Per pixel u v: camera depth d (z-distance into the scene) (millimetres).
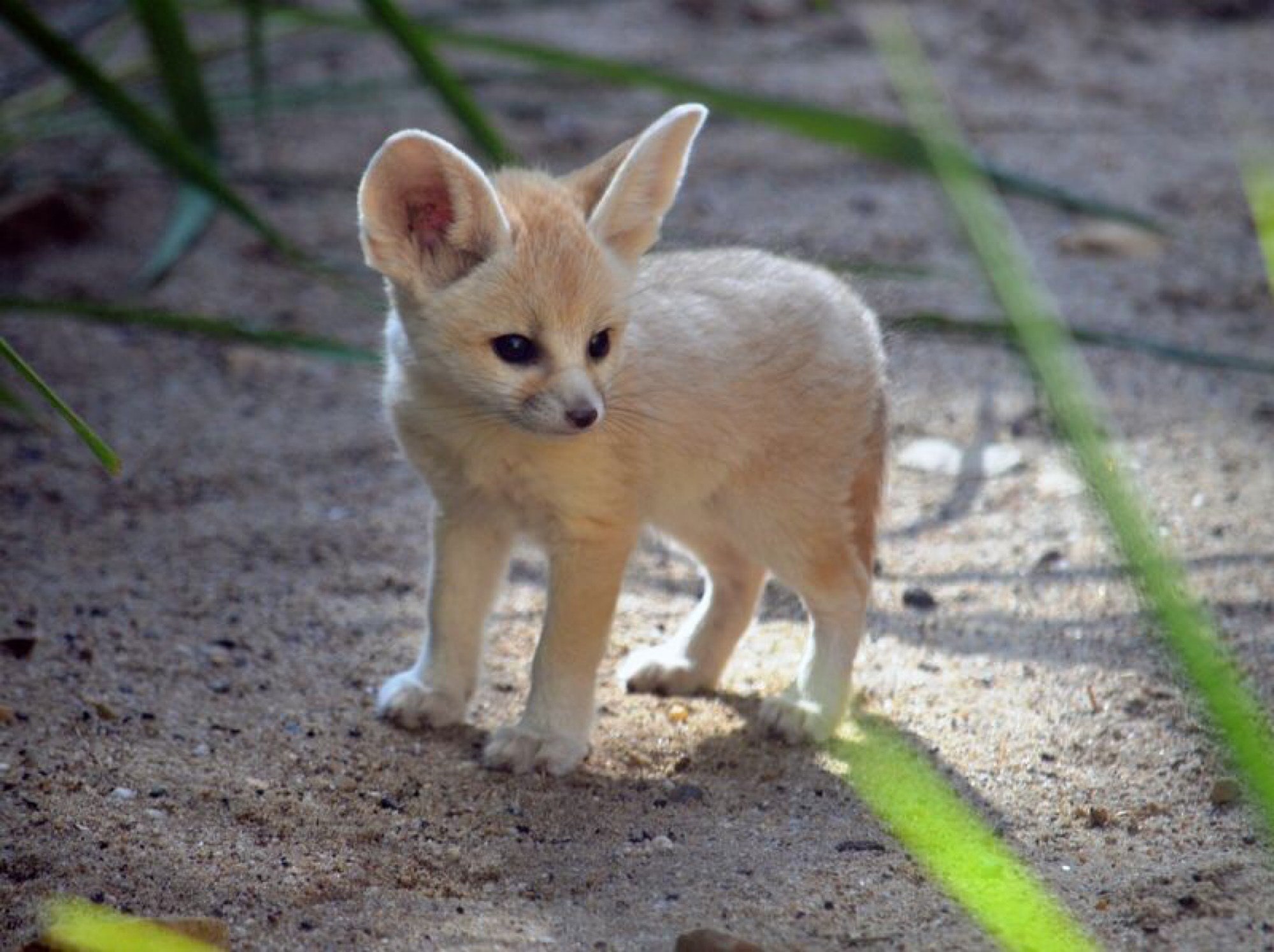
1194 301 12422
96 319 10461
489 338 6672
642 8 18141
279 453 10461
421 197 6801
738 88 15883
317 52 15492
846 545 7434
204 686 7598
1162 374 11281
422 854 6301
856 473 7465
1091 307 12258
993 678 7867
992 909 5094
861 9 18344
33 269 12578
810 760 7164
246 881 5988
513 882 6148
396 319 7148
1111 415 10648
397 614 8547
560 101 15836
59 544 9109
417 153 6664
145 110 9000
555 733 7066
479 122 9125
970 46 17641
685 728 7496
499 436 6898
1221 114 16109
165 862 6062
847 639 7449
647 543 9586
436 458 7184
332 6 17047
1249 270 12914
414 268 6805
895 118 15344
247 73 14898
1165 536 9008
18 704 7211
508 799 6789
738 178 14570
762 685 7977
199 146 10430
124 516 9547
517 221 6785
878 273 10188
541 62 9945
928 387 11266
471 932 5695
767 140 15484
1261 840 6355
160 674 7676
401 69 15984
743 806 6770
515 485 7055
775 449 7250
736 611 7867
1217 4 19109
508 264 6664
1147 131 15719
